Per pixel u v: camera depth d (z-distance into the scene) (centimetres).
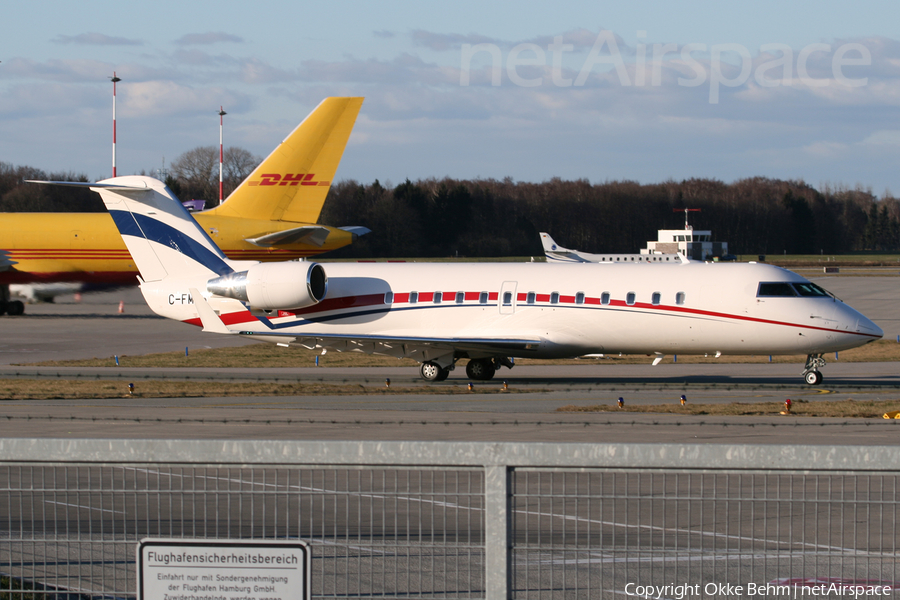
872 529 3894
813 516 4144
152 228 11788
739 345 10500
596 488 4650
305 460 2248
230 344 16450
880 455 2119
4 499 4425
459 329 11162
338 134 18150
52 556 3422
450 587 3153
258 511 4269
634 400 9362
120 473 5256
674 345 10719
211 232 17888
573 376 12144
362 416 8088
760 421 7669
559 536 3750
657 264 11112
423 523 4006
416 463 2233
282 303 11094
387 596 2892
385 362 14100
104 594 2639
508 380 11556
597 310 10762
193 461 2252
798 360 14112
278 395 9869
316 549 3522
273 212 18388
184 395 9819
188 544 2236
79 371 12562
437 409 8662
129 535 3762
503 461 2208
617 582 3195
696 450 2173
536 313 10931
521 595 3103
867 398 9462
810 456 2142
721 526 3950
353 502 4444
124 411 8488
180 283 11756
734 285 10431
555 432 7150
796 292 10344
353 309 11450
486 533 2223
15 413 8369
